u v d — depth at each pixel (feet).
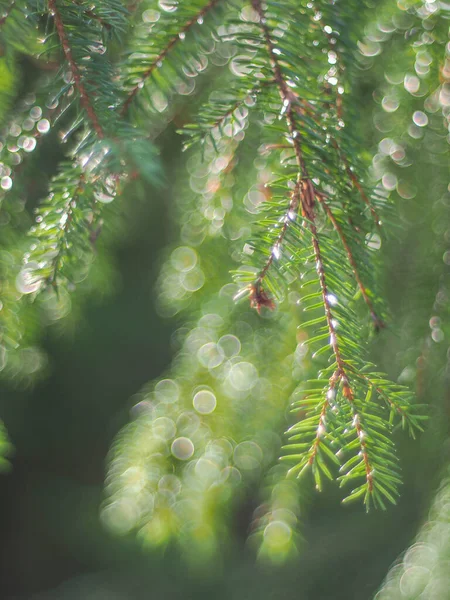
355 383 3.14
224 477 4.36
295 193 3.16
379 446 3.12
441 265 3.97
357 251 3.22
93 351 13.94
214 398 4.50
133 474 4.42
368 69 3.86
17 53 3.38
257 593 6.87
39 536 15.44
